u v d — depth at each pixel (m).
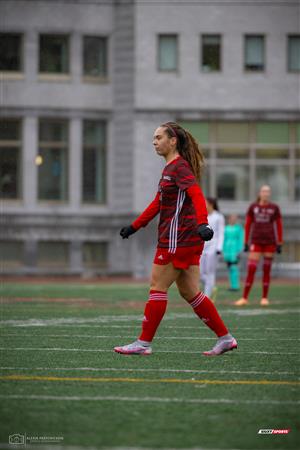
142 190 128.25
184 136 32.75
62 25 127.75
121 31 128.38
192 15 127.69
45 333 43.56
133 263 126.25
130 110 128.25
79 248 127.88
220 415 24.22
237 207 129.25
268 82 128.75
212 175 129.25
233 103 128.62
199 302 33.38
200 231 31.38
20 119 127.88
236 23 128.00
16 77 127.62
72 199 128.75
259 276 123.62
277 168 129.88
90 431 22.39
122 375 30.17
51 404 25.44
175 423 23.27
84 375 30.12
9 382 28.80
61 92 128.12
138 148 127.94
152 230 125.69
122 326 47.34
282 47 128.62
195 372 30.91
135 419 23.67
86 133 129.38
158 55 128.12
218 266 124.81
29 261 127.12
